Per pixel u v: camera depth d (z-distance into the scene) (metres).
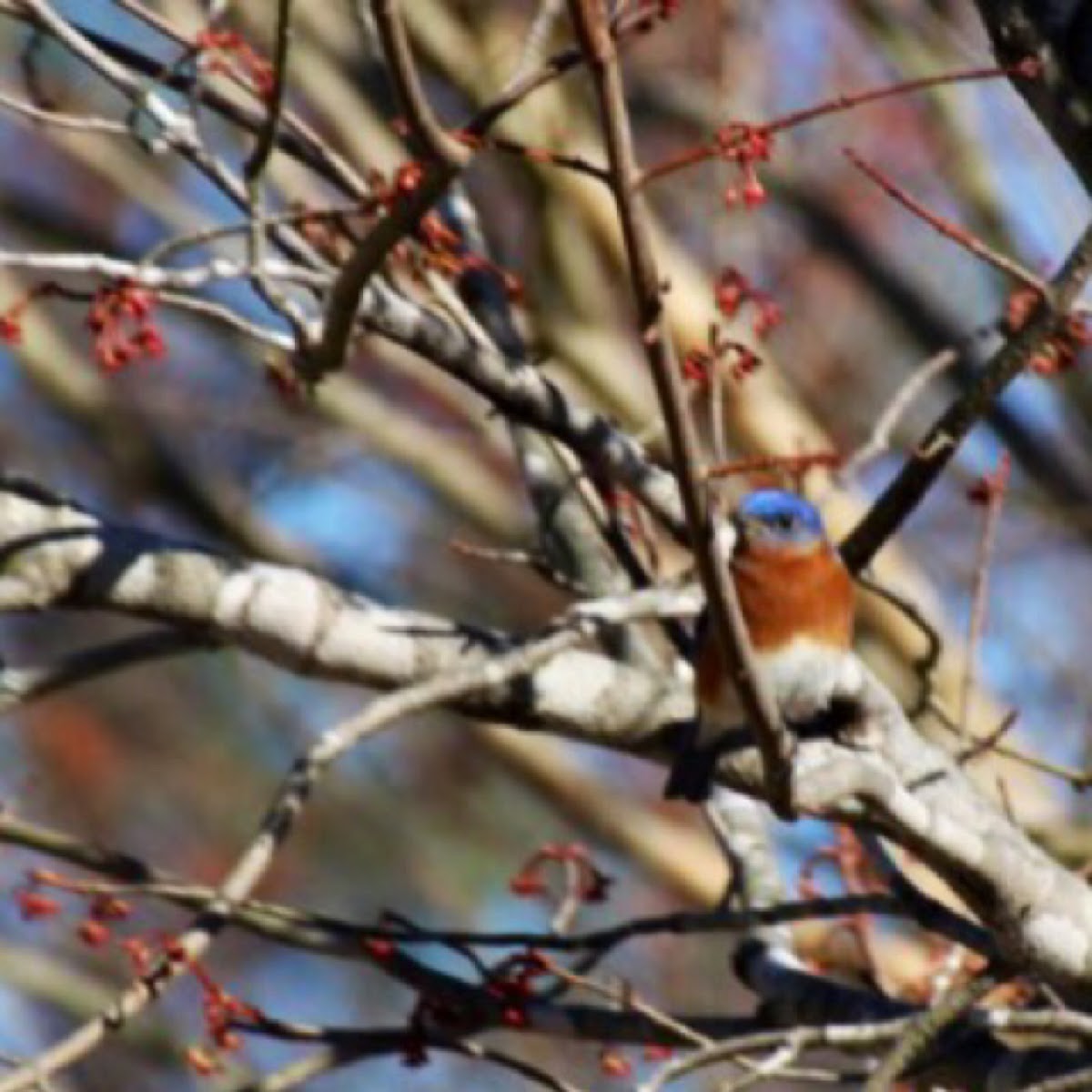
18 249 17.22
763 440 14.28
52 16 9.07
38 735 20.08
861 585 10.23
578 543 10.64
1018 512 17.42
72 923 18.14
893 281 16.52
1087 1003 9.67
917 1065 9.59
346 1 13.10
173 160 15.33
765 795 9.09
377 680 9.20
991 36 9.83
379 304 9.59
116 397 17.25
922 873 14.42
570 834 19.86
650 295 7.75
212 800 20.12
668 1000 18.16
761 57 16.41
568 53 8.67
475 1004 9.84
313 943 9.77
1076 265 9.12
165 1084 17.00
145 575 9.02
